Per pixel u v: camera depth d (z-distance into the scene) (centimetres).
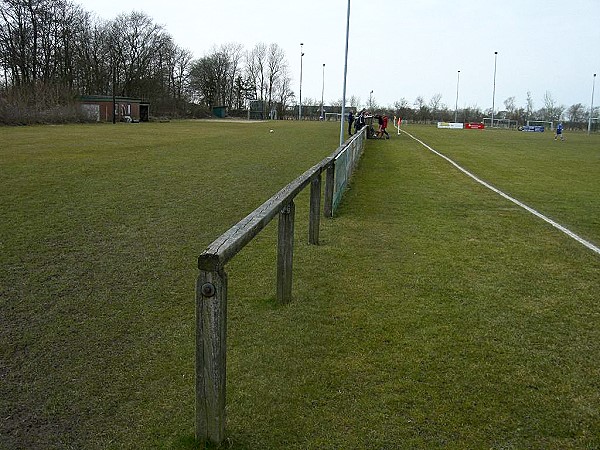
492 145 3117
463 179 1441
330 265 605
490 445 283
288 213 461
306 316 454
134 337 411
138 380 347
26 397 326
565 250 698
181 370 361
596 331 435
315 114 10838
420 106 10700
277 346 397
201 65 9900
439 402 323
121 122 5781
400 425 299
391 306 481
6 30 5853
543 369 368
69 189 1029
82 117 4953
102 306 471
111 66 7688
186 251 644
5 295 489
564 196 1181
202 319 254
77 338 407
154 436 288
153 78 8300
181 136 2944
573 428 300
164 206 905
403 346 400
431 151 2458
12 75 5956
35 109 4375
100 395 329
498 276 579
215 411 268
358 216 895
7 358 375
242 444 279
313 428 296
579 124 8856
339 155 934
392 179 1398
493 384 346
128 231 732
